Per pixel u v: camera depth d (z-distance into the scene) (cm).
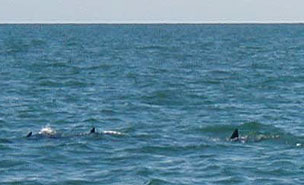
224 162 5884
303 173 5559
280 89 11238
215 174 5516
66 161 5941
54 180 5353
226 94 10550
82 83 11919
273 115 8544
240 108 9138
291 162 5884
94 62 17138
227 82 12256
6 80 12306
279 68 15438
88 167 5747
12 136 7088
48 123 7975
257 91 10975
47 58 18400
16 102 9538
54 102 9544
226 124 7775
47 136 6888
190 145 6562
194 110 8975
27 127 7706
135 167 5716
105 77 13050
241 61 17850
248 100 9919
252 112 8794
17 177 5434
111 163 5878
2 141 6681
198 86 11612
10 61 16988
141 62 17275
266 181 5347
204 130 7444
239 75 13650
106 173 5547
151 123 7912
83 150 6328
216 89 11212
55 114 8562
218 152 6281
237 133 6869
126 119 8231
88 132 7200
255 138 6888
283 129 7525
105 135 6962
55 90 10944
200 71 14588
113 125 7831
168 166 5756
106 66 15700
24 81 12181
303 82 12362
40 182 5297
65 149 6356
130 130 7412
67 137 6856
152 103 9556
